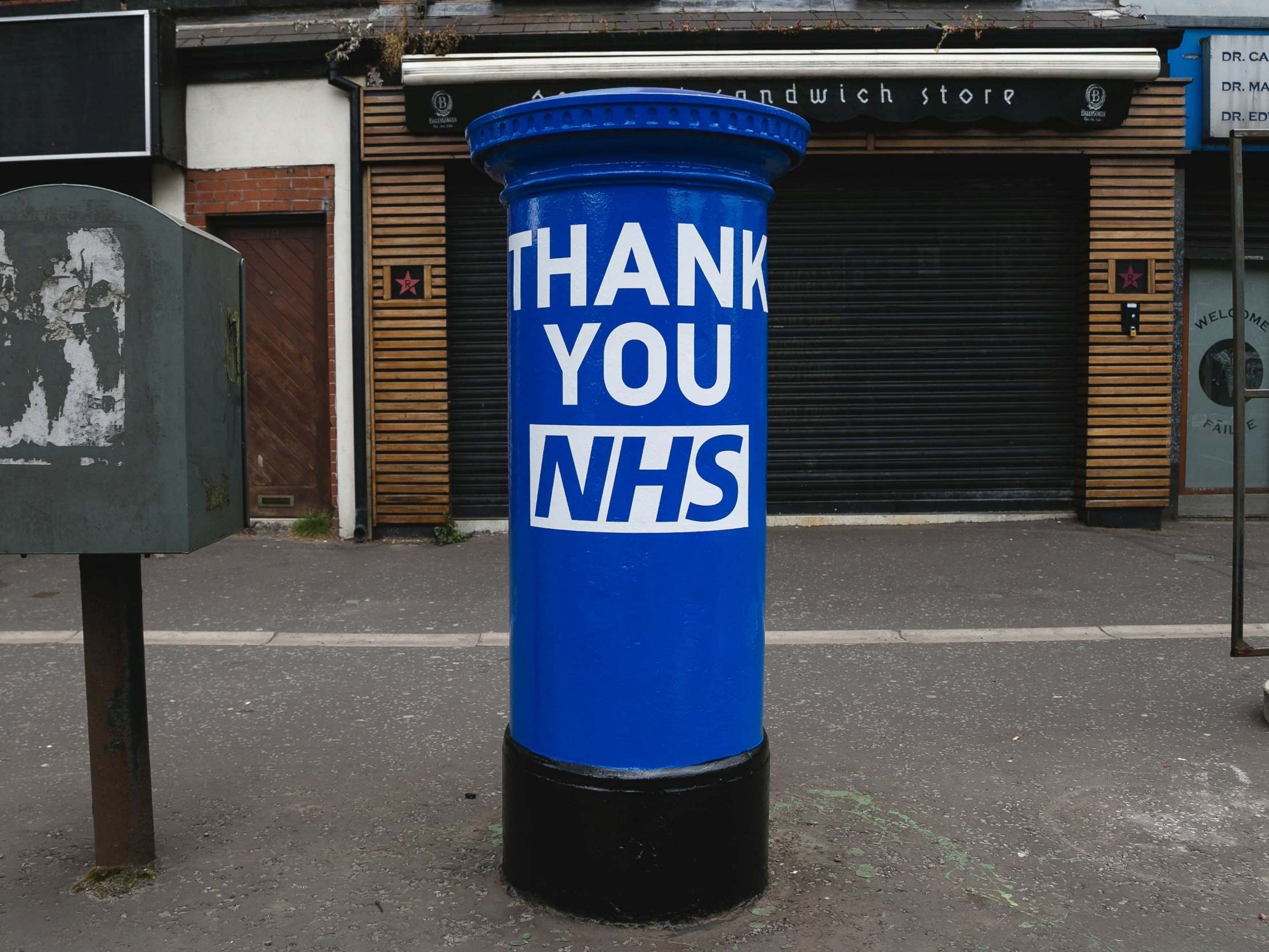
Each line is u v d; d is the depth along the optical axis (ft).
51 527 8.98
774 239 29.37
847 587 22.57
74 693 15.84
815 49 28.19
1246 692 15.61
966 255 29.53
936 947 8.64
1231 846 10.58
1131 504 29.32
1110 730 13.98
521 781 9.17
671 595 8.66
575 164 8.50
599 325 8.52
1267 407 31.73
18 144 28.04
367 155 28.14
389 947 8.59
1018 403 29.84
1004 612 20.48
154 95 27.61
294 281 29.73
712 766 8.89
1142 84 28.32
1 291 8.81
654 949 8.54
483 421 29.40
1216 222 30.78
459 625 19.92
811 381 29.63
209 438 9.40
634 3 29.66
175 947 8.64
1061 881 9.82
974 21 28.60
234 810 11.43
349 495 29.14
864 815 11.26
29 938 8.80
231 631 19.48
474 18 29.55
